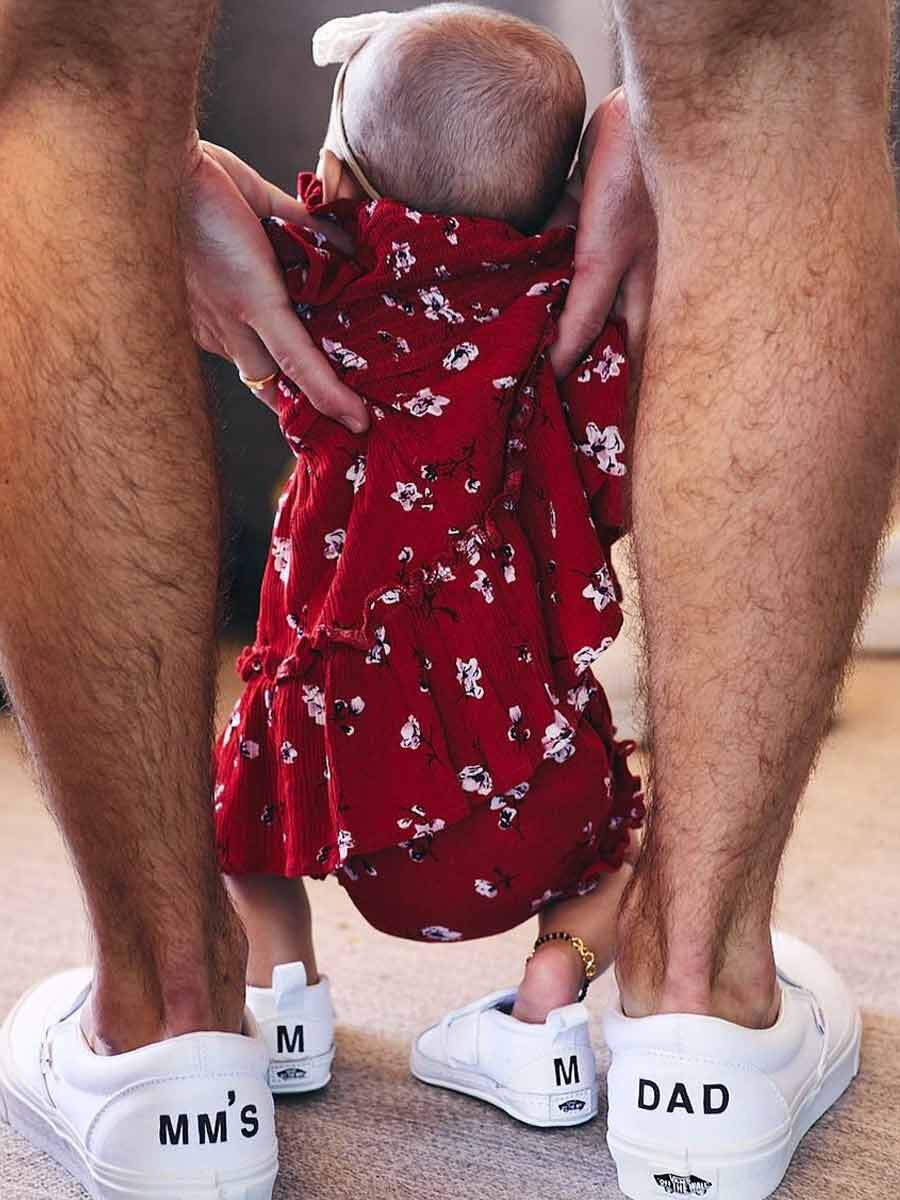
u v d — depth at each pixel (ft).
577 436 2.75
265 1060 2.27
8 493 2.08
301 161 5.99
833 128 2.11
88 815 2.17
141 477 2.12
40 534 2.09
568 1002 2.69
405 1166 2.45
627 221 2.62
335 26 2.86
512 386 2.67
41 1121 2.49
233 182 2.59
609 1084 2.35
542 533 2.74
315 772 2.69
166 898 2.23
